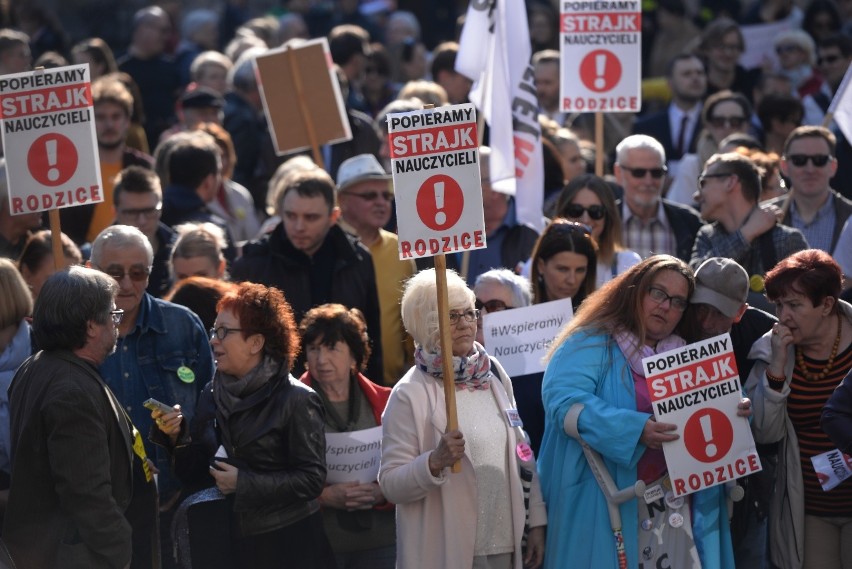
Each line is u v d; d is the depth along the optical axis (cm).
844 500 1948
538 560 1948
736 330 2061
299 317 2488
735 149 3078
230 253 2950
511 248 2812
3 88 2111
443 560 1841
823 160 2806
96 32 6638
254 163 3838
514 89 2812
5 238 2656
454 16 6366
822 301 1900
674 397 1853
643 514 1884
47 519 1741
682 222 2867
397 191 1834
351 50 4262
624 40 2867
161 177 3062
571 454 1925
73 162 2123
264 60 3095
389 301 2681
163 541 2098
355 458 2108
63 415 1703
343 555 2123
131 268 2055
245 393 1897
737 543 2044
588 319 1941
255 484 1853
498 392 1916
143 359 2084
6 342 2069
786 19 5044
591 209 2497
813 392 1944
